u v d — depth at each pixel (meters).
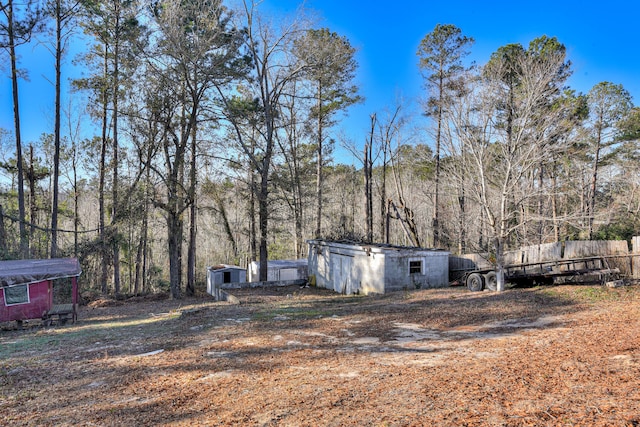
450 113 16.39
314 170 35.53
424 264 20.88
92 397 6.58
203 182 26.88
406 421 4.42
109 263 28.20
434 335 9.74
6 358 10.00
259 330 11.14
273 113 26.17
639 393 4.54
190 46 21.80
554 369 5.91
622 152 29.42
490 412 4.43
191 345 9.88
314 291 23.03
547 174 26.22
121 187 26.14
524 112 15.79
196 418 5.29
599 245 16.25
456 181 19.48
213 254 48.53
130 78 22.88
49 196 34.97
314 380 6.42
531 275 15.59
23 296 16.20
